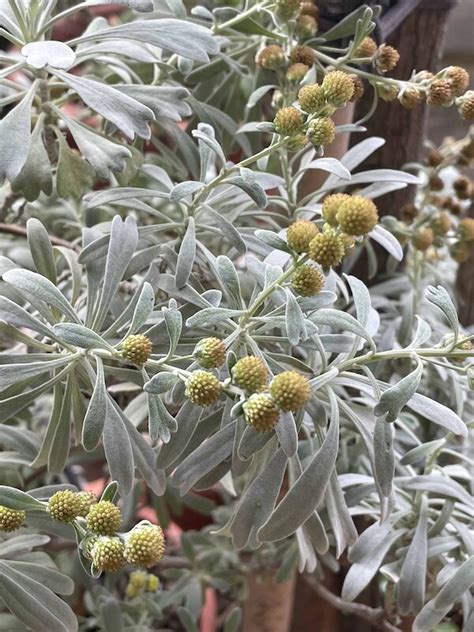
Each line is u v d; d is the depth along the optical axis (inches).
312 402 6.9
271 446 7.0
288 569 9.9
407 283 10.9
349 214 5.4
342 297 10.4
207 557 12.1
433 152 10.3
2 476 9.2
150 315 7.3
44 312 6.8
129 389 8.1
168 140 12.3
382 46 8.0
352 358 6.8
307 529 6.8
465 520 8.4
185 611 10.6
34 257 7.2
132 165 8.2
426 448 8.1
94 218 10.8
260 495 6.4
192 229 7.2
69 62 6.5
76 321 6.4
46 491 7.0
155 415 6.1
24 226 11.2
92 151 7.3
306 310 6.5
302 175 9.3
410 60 10.1
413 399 6.6
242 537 6.4
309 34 8.4
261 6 8.4
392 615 8.9
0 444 8.6
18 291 6.8
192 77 9.5
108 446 6.4
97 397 6.2
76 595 12.0
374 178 8.3
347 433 9.6
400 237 10.0
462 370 6.5
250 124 8.6
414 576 7.3
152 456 6.8
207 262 7.9
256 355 6.5
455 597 6.9
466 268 11.6
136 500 11.0
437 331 10.6
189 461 6.5
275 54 8.2
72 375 6.7
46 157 7.6
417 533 7.6
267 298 6.9
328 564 9.7
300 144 6.7
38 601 6.5
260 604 11.8
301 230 5.8
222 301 8.5
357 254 10.3
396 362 10.3
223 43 8.7
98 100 7.1
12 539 7.4
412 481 7.8
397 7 8.9
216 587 12.1
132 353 6.0
